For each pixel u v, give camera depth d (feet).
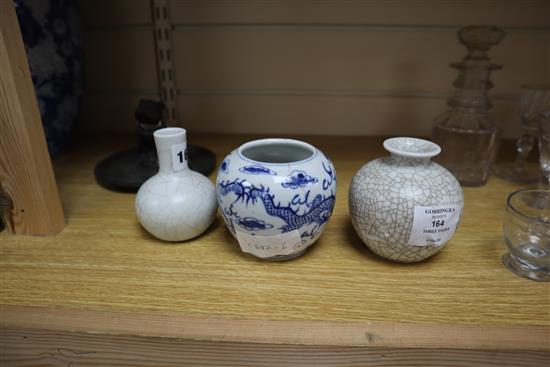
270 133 2.99
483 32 2.16
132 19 2.73
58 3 2.18
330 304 1.32
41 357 1.31
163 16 2.68
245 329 1.22
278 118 2.97
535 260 1.50
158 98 2.94
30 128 1.53
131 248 1.63
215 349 1.23
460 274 1.47
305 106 2.92
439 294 1.36
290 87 2.86
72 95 2.46
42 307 1.31
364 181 1.44
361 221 1.43
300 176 1.33
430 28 2.65
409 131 2.95
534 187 2.17
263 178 1.31
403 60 2.74
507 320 1.26
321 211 1.39
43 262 1.53
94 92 2.97
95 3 2.70
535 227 1.47
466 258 1.56
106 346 1.26
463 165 2.36
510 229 1.51
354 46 2.72
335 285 1.41
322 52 2.75
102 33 2.79
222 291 1.38
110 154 2.60
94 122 3.08
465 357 1.20
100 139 2.90
